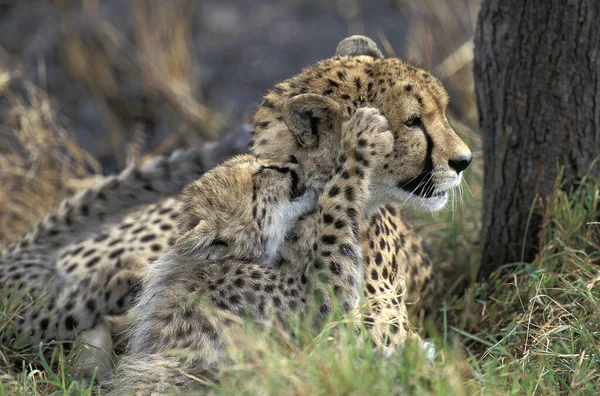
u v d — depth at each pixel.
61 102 15.20
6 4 17.42
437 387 6.51
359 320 7.58
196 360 7.70
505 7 9.15
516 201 9.64
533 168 9.47
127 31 16.42
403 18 17.25
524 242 9.43
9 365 8.78
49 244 10.19
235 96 15.54
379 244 8.54
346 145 7.97
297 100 7.93
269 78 15.99
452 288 9.87
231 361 7.40
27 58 15.84
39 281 9.72
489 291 9.55
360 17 17.45
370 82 8.25
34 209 12.09
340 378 6.33
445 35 15.47
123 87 15.57
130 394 7.68
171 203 9.93
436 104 8.31
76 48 15.47
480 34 9.52
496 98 9.50
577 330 7.94
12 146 13.30
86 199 10.23
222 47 16.91
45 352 9.39
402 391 6.48
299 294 7.90
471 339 9.08
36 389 7.90
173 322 7.98
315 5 18.12
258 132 8.64
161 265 8.41
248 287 7.96
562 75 9.08
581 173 9.38
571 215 9.23
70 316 9.41
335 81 8.30
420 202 8.33
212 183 8.28
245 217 8.12
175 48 15.52
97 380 8.65
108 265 9.55
